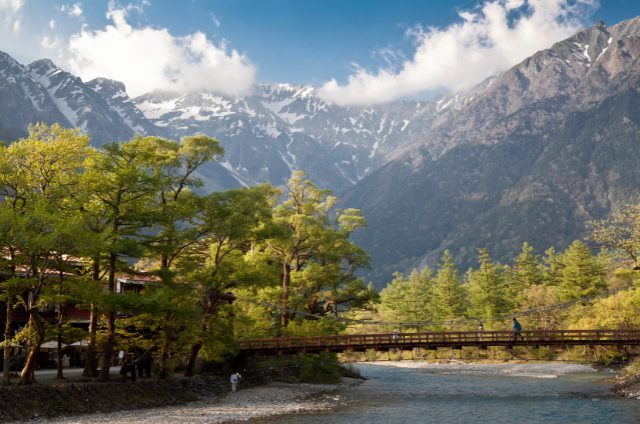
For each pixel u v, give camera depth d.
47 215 29.66
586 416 36.31
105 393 35.03
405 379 65.69
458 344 51.69
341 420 35.47
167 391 39.78
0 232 28.92
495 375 70.06
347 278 58.59
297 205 58.12
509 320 93.62
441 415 37.69
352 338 50.94
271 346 50.28
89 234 30.62
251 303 53.12
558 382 59.00
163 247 36.94
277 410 39.12
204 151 40.72
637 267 58.66
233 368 50.91
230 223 40.56
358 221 59.28
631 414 36.47
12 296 31.77
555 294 93.19
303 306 56.34
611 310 64.69
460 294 111.44
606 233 60.53
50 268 32.94
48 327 33.78
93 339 37.22
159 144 40.28
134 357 43.66
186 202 40.84
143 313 35.53
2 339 44.34
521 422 34.72
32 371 32.59
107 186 34.31
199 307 42.53
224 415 36.16
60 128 34.16
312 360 56.12
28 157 33.19
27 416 29.83
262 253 51.47
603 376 63.12
